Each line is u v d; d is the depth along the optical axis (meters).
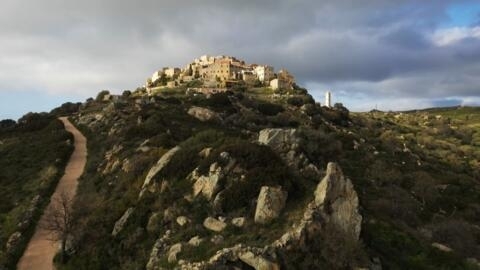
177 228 42.94
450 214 88.06
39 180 71.31
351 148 117.50
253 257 34.81
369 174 95.50
